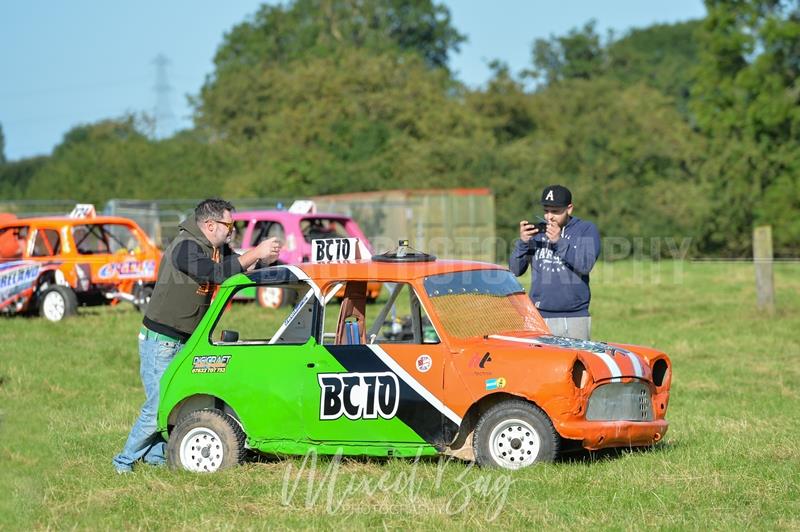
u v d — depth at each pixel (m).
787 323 45.19
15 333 40.44
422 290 19.28
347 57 150.38
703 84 110.94
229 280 19.91
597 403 18.58
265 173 113.44
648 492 17.16
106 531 15.67
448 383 18.45
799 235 99.69
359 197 85.94
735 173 103.19
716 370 33.50
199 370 19.38
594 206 103.75
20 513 16.62
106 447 21.67
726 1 109.00
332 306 35.44
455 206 86.75
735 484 17.81
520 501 16.55
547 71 197.00
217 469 19.17
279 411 18.95
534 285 23.27
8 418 24.59
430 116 133.12
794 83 106.88
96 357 35.16
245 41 184.38
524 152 118.56
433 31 190.62
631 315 48.66
